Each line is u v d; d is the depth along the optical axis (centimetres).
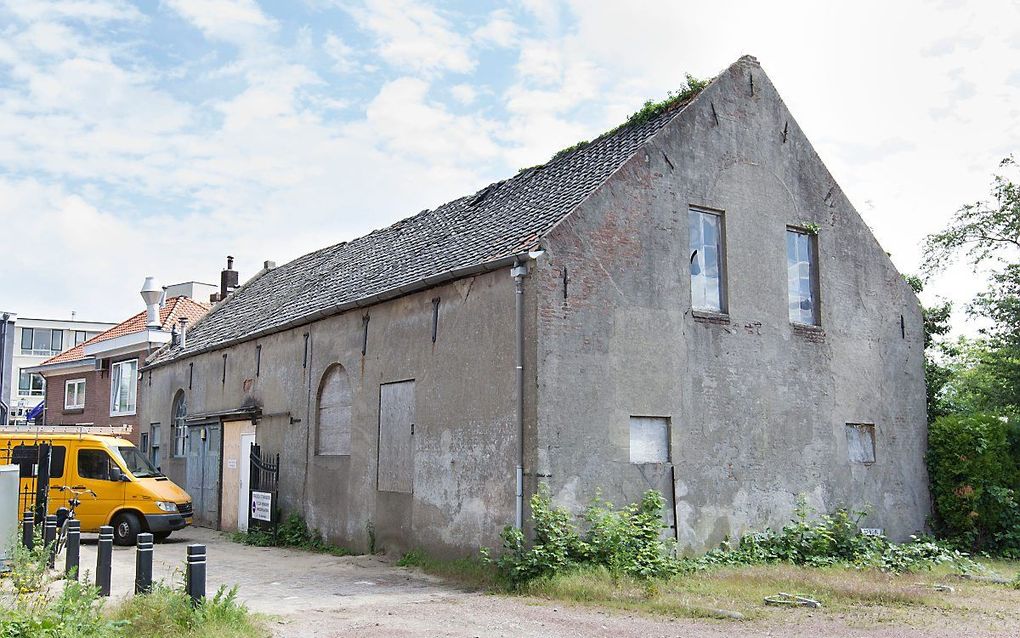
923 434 1662
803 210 1567
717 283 1438
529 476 1168
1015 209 1961
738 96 1508
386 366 1494
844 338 1578
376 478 1491
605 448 1233
